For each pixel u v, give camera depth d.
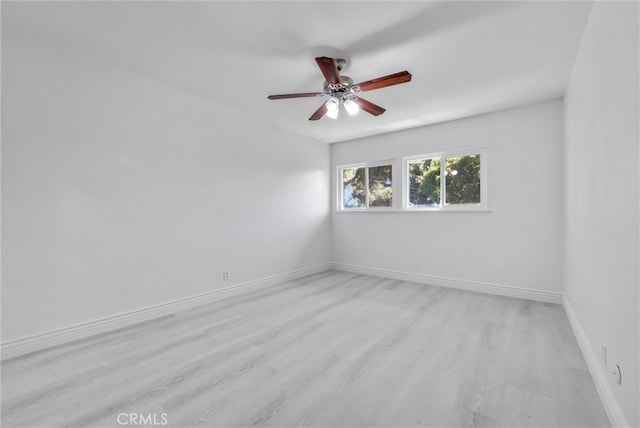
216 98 3.35
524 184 3.47
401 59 2.42
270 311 3.10
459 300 3.44
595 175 1.81
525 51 2.30
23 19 1.97
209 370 1.96
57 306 2.32
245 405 1.61
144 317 2.83
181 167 3.12
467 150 3.89
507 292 3.60
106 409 1.58
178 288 3.10
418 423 1.47
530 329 2.59
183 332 2.57
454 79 2.78
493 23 1.97
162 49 2.34
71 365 2.02
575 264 2.51
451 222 4.01
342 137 4.89
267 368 1.98
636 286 1.19
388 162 4.65
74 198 2.40
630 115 1.23
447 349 2.23
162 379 1.85
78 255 2.43
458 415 1.52
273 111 3.73
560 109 3.25
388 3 1.79
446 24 1.98
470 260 3.87
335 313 3.03
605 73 1.57
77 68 2.41
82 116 2.44
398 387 1.77
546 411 1.55
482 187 3.79
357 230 4.97
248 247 3.84
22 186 2.16
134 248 2.77
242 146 3.75
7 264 2.10
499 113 3.62
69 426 1.46
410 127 4.30
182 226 3.14
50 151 2.28
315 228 4.95
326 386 1.78
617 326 1.42
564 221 3.13
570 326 2.65
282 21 1.96
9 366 2.00
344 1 1.77
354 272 5.01
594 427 1.44
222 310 3.13
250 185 3.86
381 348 2.26
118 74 2.64
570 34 2.08
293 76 2.79
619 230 1.38
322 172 5.12
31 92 2.19
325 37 2.14
